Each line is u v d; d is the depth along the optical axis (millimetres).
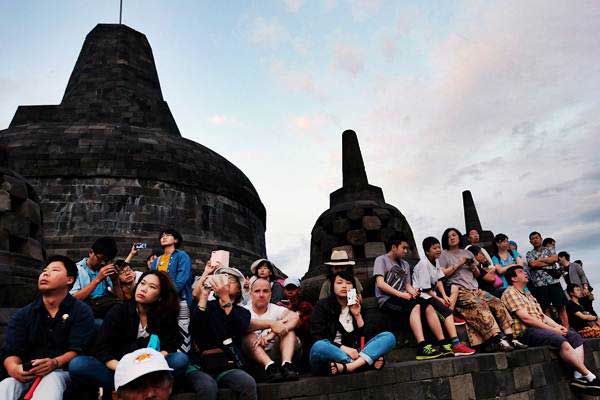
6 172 10094
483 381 6211
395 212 12172
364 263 10711
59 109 25250
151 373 3346
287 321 5926
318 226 12320
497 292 9391
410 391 5652
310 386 5203
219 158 26750
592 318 10961
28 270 9234
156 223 20703
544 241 11023
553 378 7246
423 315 7547
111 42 28547
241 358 5375
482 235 21625
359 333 6129
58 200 19672
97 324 5602
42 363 4293
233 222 24641
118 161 20984
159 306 4750
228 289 5500
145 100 27312
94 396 4648
